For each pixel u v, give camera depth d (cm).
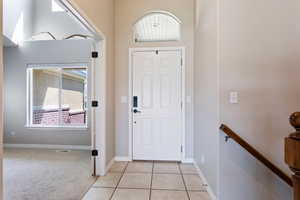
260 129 200
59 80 463
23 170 305
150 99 351
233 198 201
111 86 329
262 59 201
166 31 411
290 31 200
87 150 432
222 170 202
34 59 447
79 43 441
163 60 349
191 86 343
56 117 463
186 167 321
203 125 268
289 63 200
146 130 353
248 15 203
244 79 202
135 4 349
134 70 352
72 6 188
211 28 228
